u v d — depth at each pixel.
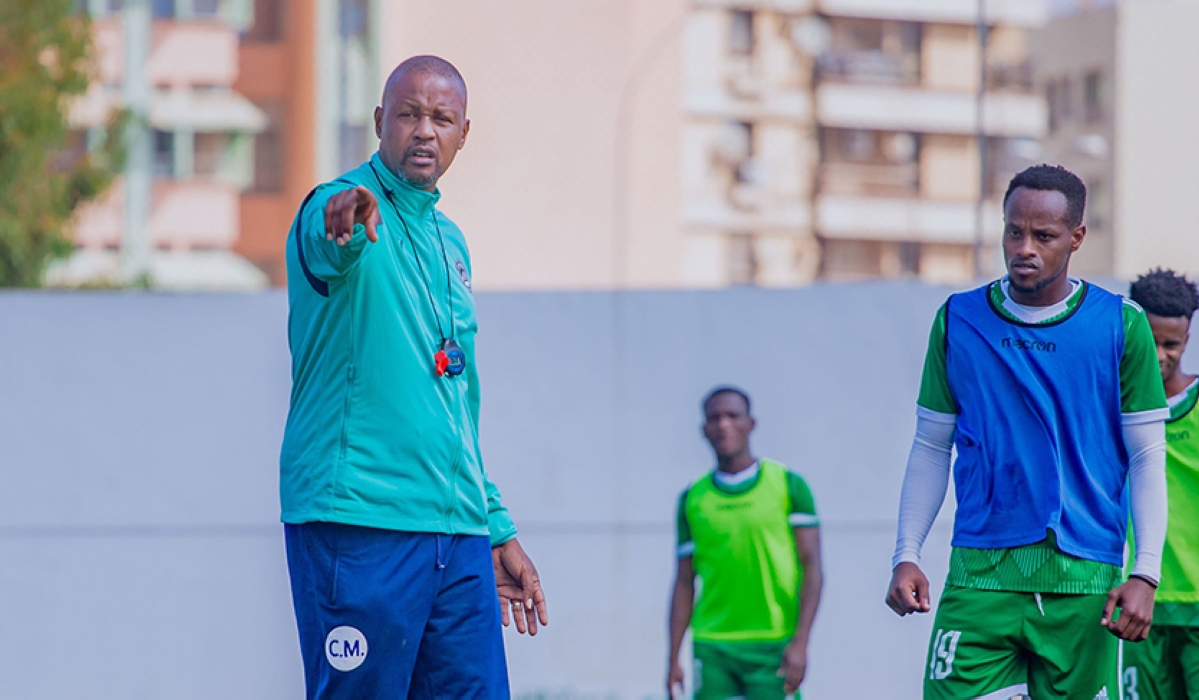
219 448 28.86
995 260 35.53
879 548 28.34
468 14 76.12
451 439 13.71
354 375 13.36
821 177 132.00
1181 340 19.38
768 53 129.88
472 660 13.94
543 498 28.80
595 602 28.59
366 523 13.28
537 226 76.38
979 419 15.08
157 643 28.58
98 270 71.50
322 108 79.25
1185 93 109.19
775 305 28.88
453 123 13.74
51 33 51.38
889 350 28.75
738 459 27.56
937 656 15.27
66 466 28.70
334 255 12.56
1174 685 20.39
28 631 28.47
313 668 13.62
